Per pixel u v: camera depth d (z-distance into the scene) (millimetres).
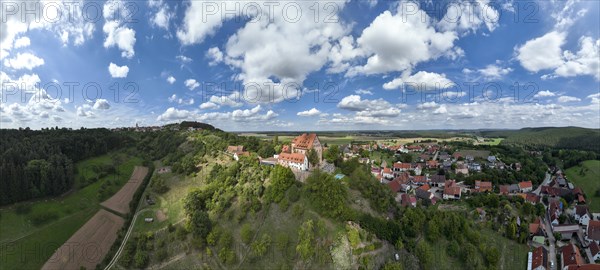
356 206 124625
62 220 149000
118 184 185625
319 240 110312
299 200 125125
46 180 161625
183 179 181500
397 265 107500
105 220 152125
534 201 186500
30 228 140750
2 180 148000
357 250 108062
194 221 126812
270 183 135750
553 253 141250
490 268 120938
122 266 122562
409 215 128250
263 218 124875
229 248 118625
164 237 130375
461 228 130500
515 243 141750
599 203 191625
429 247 120062
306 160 155000
